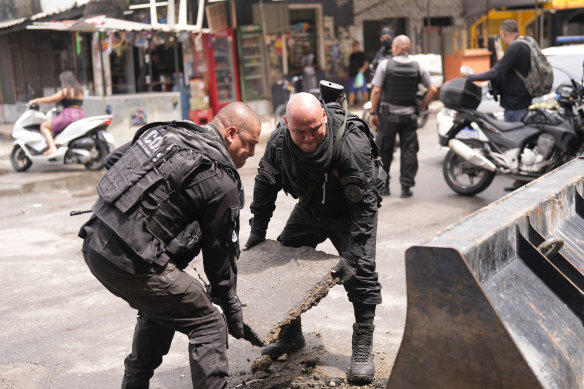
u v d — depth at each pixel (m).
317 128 2.89
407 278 2.01
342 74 18.06
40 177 10.23
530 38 7.36
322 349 3.77
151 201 2.54
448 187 8.24
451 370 2.00
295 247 3.42
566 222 3.06
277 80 16.50
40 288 5.08
